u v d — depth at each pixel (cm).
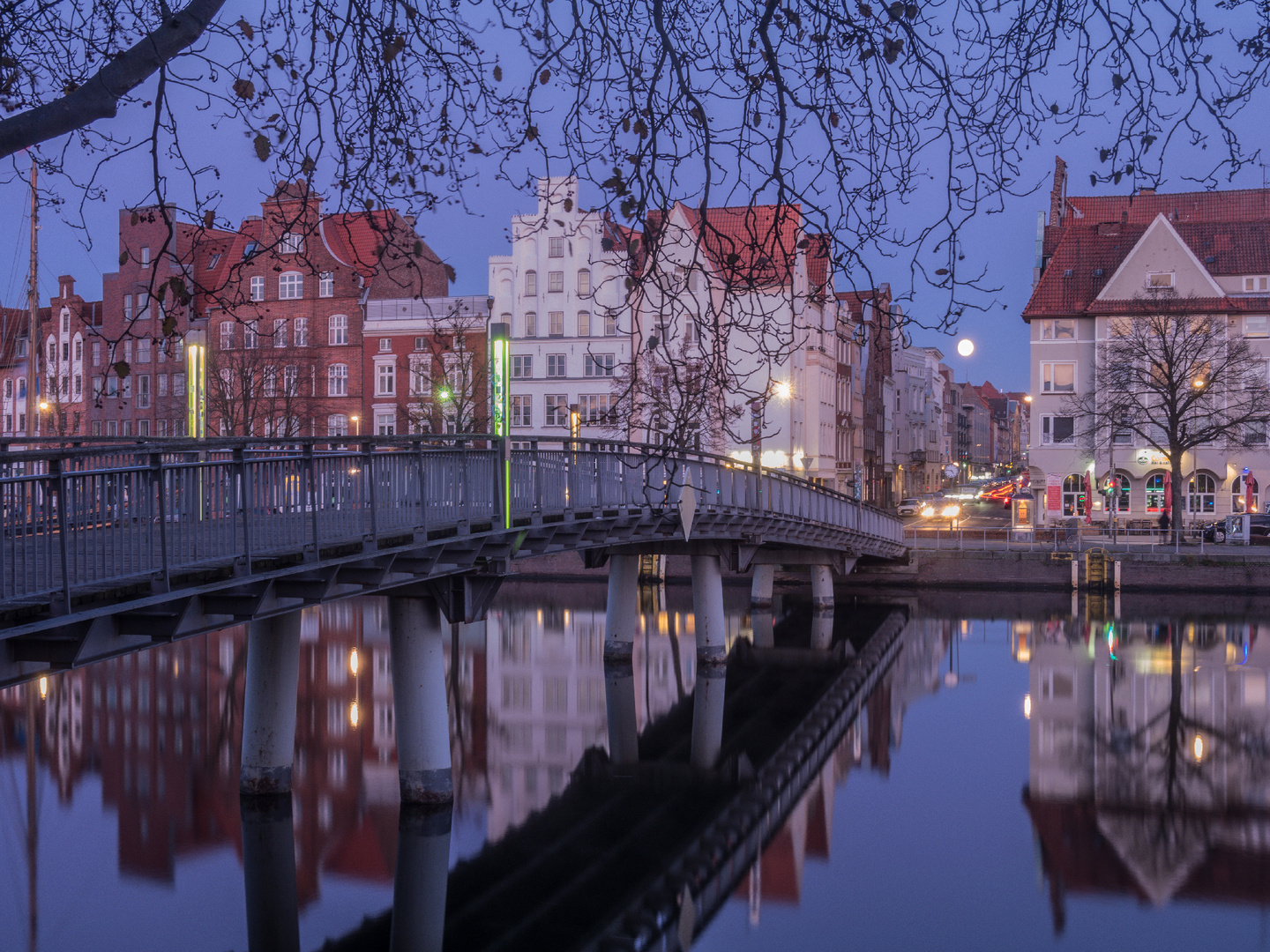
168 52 639
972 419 18600
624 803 2036
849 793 2119
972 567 5359
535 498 1972
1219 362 5894
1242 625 4294
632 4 729
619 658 3362
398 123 756
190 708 2650
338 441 1384
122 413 7056
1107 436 6253
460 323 6166
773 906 1545
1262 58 669
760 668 3438
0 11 709
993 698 2997
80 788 1950
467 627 4194
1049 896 1584
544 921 1473
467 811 1948
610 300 6331
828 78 702
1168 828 1909
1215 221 6700
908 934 1444
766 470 3288
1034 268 7306
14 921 1402
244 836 1730
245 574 1189
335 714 2597
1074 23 688
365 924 1435
